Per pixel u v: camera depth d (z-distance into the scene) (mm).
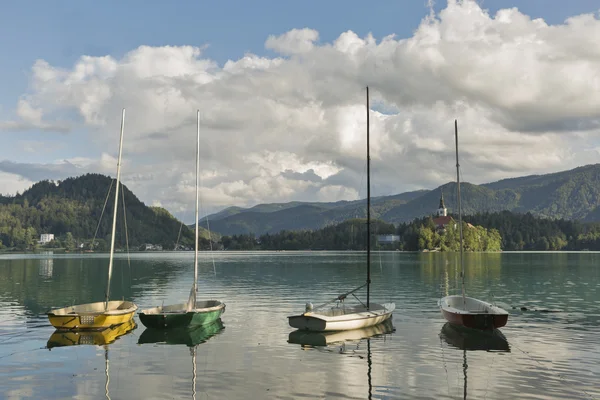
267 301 54750
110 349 30328
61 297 58938
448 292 63281
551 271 108062
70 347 30875
